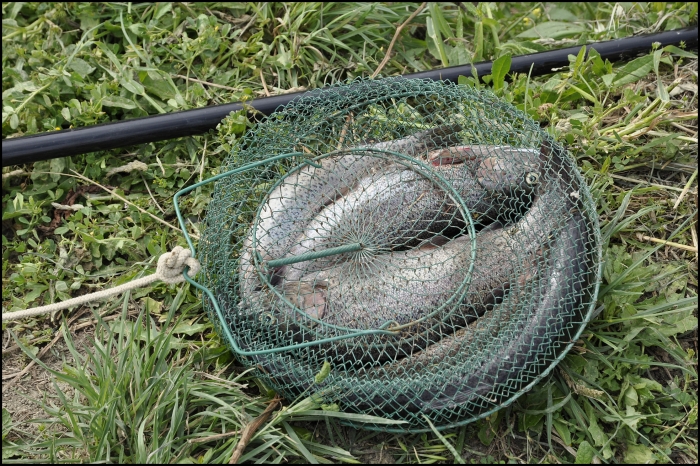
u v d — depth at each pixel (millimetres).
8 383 1294
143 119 1399
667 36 1484
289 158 1332
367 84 1352
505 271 1253
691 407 1263
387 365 1240
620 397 1256
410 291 1245
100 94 1436
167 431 1238
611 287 1291
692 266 1348
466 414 1219
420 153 1316
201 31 1484
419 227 1290
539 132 1286
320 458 1227
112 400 1213
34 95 1424
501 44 1538
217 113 1408
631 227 1366
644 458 1231
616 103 1459
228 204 1310
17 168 1415
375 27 1517
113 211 1390
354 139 1360
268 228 1282
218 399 1240
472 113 1330
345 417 1214
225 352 1286
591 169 1370
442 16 1523
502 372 1205
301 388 1229
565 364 1268
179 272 1221
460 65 1471
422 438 1240
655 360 1299
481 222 1306
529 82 1463
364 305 1246
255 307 1247
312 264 1264
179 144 1430
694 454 1248
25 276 1348
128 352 1259
